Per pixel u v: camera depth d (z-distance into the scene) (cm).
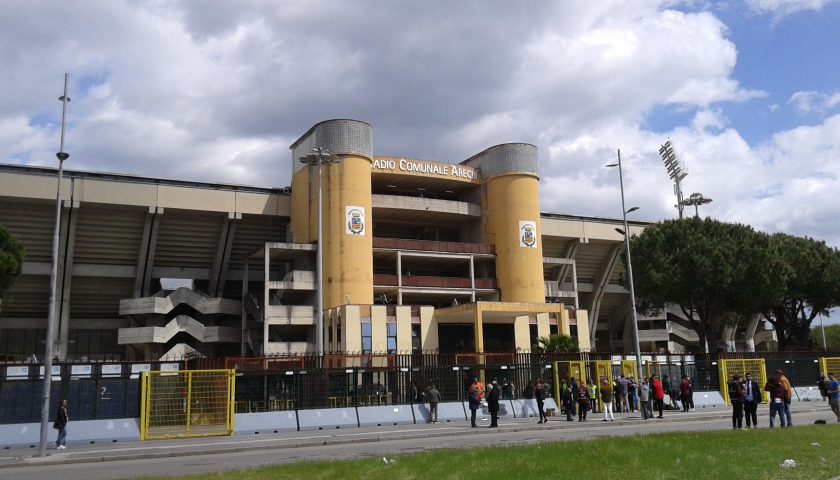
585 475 1280
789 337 6550
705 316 5909
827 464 1370
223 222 5756
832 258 6147
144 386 2642
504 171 6312
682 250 5694
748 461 1417
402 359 3941
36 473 1770
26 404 2709
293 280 5362
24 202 5069
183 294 5509
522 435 2416
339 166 5531
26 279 5394
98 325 5938
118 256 5697
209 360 3441
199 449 2200
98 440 2578
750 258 5500
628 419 3005
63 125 2573
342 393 3119
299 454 2025
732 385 2300
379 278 5759
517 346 5653
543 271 6906
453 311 5347
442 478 1289
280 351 5178
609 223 7219
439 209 6262
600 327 8094
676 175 7462
